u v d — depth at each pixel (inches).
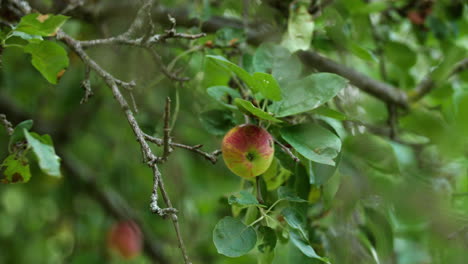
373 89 86.0
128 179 120.8
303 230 73.4
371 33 86.7
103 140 121.5
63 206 123.6
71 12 84.8
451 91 86.7
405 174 82.4
